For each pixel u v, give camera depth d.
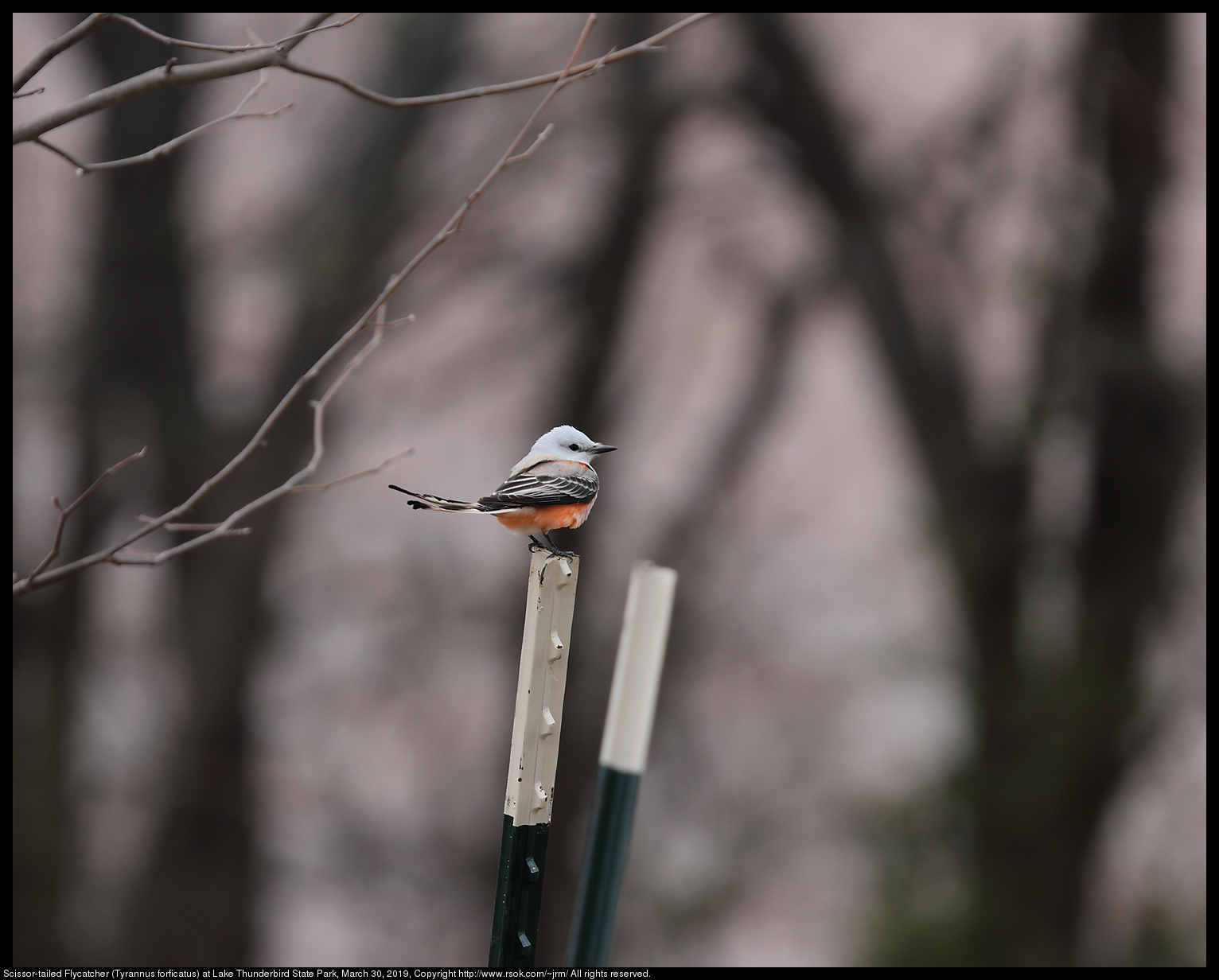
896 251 15.63
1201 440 12.18
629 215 17.06
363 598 18.19
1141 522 12.48
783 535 19.34
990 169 15.07
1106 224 12.37
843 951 13.42
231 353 16.81
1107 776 12.22
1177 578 12.50
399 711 19.02
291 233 15.81
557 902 18.39
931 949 12.23
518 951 3.65
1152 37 12.33
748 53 15.67
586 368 17.69
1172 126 12.38
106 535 15.39
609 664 18.23
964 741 13.53
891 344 15.18
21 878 14.31
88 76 15.12
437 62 15.50
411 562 18.16
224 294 16.19
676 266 18.83
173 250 15.30
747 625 18.28
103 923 15.73
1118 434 12.43
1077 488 13.38
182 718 15.78
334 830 18.86
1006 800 12.43
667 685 18.00
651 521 18.94
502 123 16.05
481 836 19.03
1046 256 12.80
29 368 15.07
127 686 17.09
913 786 13.69
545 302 17.88
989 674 13.33
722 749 17.56
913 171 15.80
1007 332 15.27
